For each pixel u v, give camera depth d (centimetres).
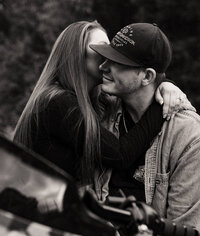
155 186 344
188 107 347
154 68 338
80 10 1159
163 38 340
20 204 206
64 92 337
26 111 344
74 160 341
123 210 223
